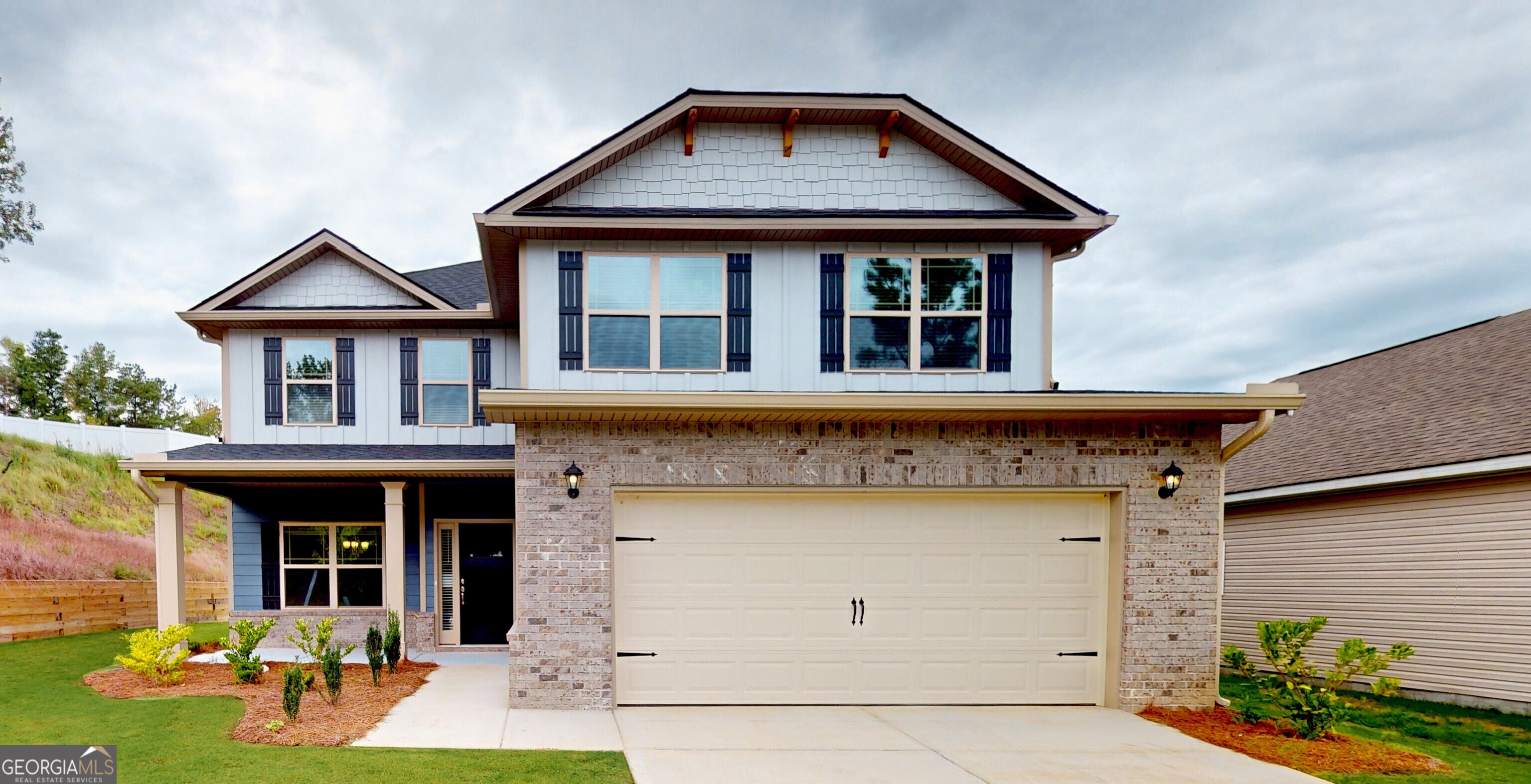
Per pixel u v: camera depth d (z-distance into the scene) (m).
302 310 10.77
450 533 10.95
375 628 8.56
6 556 13.88
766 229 7.73
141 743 5.47
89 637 11.62
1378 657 6.48
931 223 7.82
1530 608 7.77
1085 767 5.58
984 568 7.65
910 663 7.55
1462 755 6.18
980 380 8.11
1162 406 7.02
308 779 4.76
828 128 8.51
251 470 9.13
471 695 7.63
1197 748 6.11
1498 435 8.36
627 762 5.45
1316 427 11.96
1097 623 7.68
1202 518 7.55
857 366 8.02
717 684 7.39
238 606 10.70
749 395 6.79
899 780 5.22
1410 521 8.98
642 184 8.24
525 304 7.77
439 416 11.22
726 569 7.46
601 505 7.23
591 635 7.14
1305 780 5.33
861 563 7.59
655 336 7.86
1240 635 11.31
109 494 19.11
